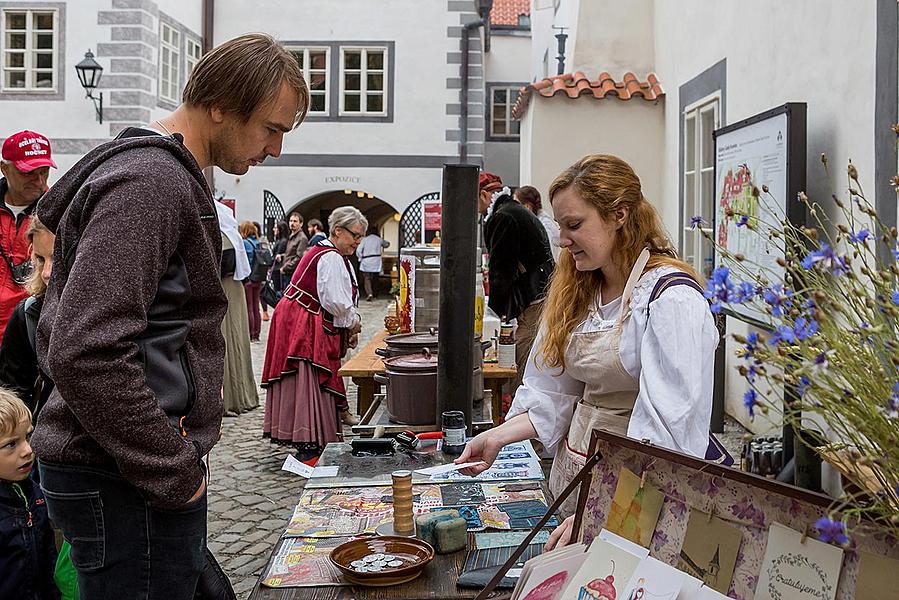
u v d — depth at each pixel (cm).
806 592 129
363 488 282
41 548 283
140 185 179
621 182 246
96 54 1691
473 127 1930
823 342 116
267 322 1612
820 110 525
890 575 120
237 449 698
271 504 560
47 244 318
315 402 618
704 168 817
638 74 1016
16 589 277
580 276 263
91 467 186
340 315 613
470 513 255
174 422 187
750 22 663
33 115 1709
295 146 1931
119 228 175
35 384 323
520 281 620
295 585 210
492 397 530
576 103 974
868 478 117
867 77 459
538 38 1792
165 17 1773
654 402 222
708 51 786
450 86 1923
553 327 264
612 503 167
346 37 1925
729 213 157
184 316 193
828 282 126
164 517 189
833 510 120
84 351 169
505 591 205
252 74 200
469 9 1908
